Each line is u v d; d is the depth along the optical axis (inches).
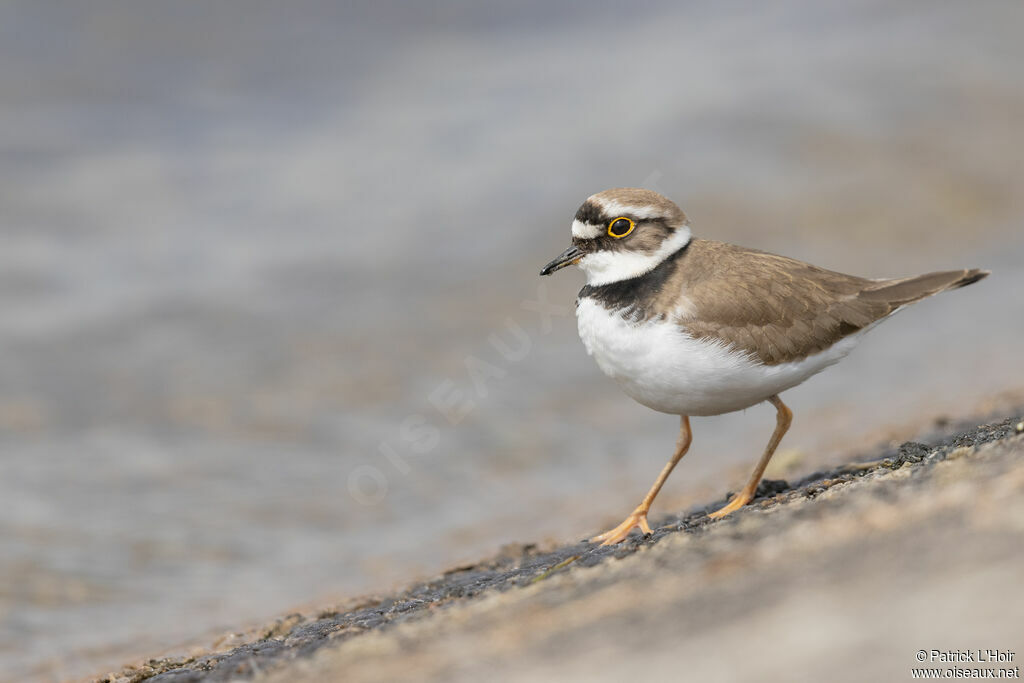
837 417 545.0
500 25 1127.0
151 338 611.8
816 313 320.5
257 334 622.8
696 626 190.5
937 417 469.4
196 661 302.7
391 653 226.7
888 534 210.2
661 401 326.6
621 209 325.4
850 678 158.6
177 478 495.2
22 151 810.2
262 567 429.7
